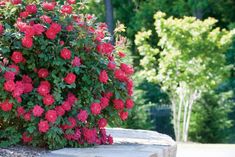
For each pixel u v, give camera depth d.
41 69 4.68
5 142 4.66
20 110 4.52
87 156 4.20
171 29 11.37
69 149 4.56
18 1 4.80
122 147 4.75
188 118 11.54
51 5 4.83
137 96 11.27
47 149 4.62
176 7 19.81
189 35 11.35
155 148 4.74
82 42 4.69
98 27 5.06
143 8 20.06
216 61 11.49
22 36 4.57
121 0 21.47
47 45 4.67
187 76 11.30
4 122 4.78
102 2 20.91
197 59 11.33
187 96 11.51
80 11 5.14
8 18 4.83
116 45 5.19
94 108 4.69
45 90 4.50
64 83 4.61
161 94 17.72
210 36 11.38
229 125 12.02
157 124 15.77
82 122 4.68
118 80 4.94
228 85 17.73
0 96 4.51
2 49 4.55
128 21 21.19
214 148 8.73
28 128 4.49
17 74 4.66
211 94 11.82
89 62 4.79
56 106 4.55
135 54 19.14
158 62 12.24
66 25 4.82
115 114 5.05
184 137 11.55
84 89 4.71
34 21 4.79
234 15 21.38
